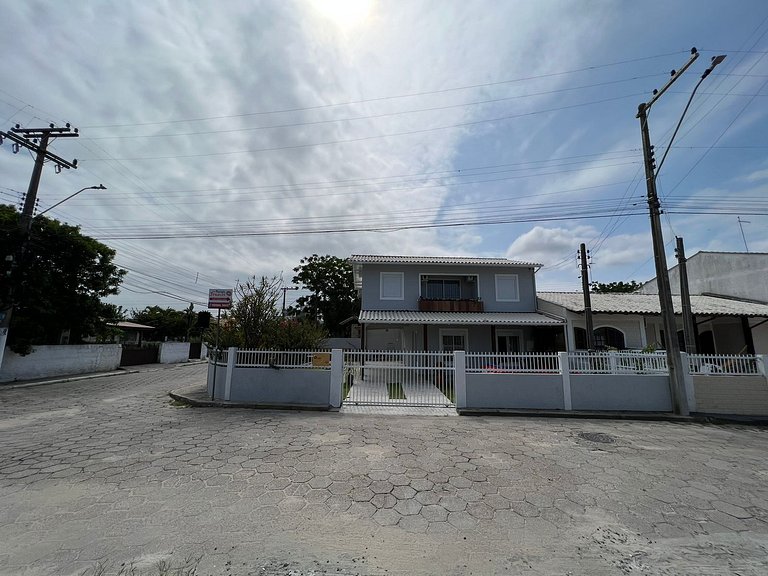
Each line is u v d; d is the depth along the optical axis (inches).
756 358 387.2
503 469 213.3
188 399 403.9
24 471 198.5
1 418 330.0
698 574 119.7
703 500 176.1
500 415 365.1
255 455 229.6
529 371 388.5
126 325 1093.8
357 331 1103.0
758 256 755.4
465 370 388.8
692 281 887.1
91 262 688.4
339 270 1438.2
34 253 604.1
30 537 133.5
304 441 261.3
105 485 181.3
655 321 749.9
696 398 378.9
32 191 578.6
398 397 399.2
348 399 402.6
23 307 587.2
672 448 261.0
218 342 437.1
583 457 237.1
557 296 790.5
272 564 120.5
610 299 761.0
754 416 366.0
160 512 154.6
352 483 189.6
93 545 129.0
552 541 138.6
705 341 774.5
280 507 161.6
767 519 158.4
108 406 388.8
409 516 156.3
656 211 407.5
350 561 123.5
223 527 143.6
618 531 146.6
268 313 483.2
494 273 790.5
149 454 229.0
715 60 347.9
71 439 261.6
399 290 776.9
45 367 655.1
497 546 134.6
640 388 384.5
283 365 398.6
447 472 207.0
